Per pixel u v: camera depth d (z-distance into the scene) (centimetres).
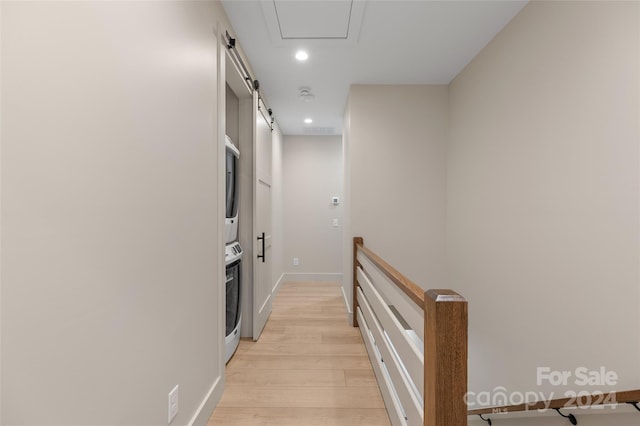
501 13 182
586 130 134
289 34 201
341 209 469
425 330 93
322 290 414
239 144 252
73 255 67
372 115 285
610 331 123
